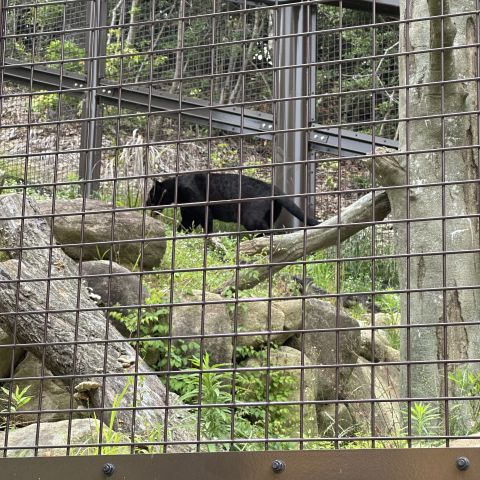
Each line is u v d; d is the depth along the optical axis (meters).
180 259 10.27
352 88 13.88
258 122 13.98
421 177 7.48
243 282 9.06
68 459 3.08
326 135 13.58
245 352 7.99
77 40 14.36
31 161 14.39
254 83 13.98
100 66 14.25
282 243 8.91
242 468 2.91
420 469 2.75
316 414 7.91
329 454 2.84
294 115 13.41
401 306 7.45
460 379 5.80
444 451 2.74
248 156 14.27
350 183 13.64
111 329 6.98
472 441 4.73
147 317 7.71
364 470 2.80
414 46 7.64
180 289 8.44
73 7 14.36
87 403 6.28
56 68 14.26
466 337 7.15
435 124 7.51
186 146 14.48
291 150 13.38
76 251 9.08
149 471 2.99
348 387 8.45
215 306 8.08
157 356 7.71
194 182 14.30
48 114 14.64
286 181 13.40
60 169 14.38
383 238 12.28
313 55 13.55
